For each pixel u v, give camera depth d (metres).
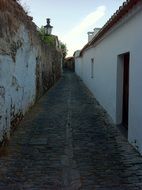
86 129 5.22
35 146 4.16
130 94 4.43
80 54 18.28
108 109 6.54
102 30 6.27
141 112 3.87
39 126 5.38
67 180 3.03
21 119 5.65
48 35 11.98
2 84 4.02
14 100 4.89
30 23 6.49
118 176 3.13
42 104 7.96
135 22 4.16
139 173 3.21
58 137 4.66
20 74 5.45
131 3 3.79
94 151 3.96
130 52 4.46
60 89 12.48
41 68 9.10
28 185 2.90
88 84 12.83
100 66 8.05
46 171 3.25
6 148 4.00
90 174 3.18
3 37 4.06
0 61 3.90
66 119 6.04
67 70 35.31
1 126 3.93
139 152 3.89
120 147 4.16
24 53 5.85
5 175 3.13
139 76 3.98
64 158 3.67
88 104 8.20
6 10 4.24
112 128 5.32
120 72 5.55
